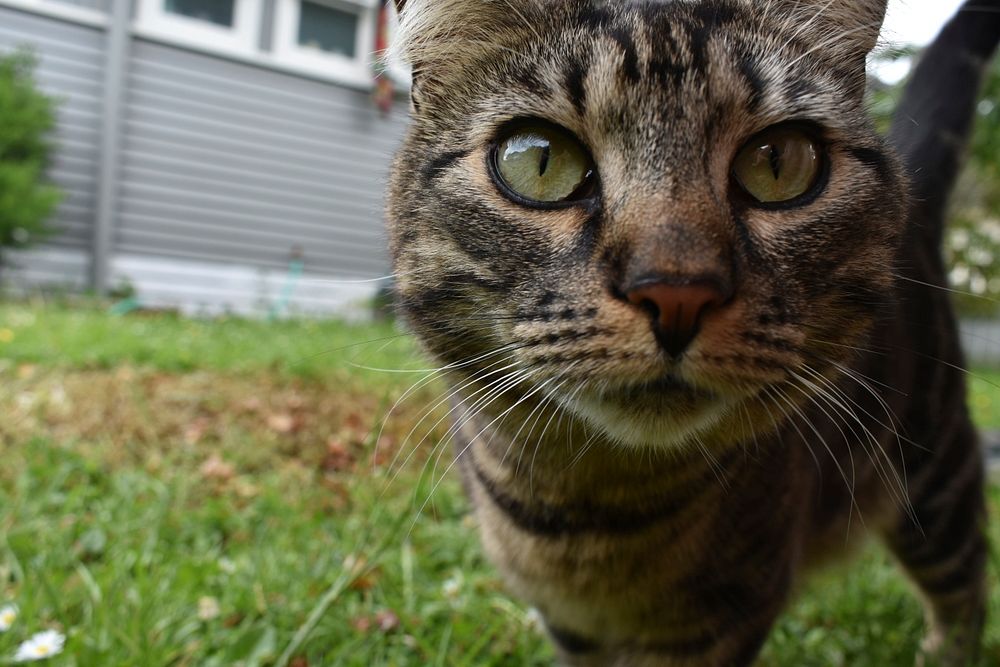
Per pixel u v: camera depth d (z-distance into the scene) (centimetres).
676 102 13
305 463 32
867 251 14
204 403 37
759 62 13
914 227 19
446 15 15
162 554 23
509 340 13
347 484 29
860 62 15
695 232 12
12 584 21
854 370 16
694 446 14
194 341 52
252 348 51
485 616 21
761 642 16
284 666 17
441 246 14
